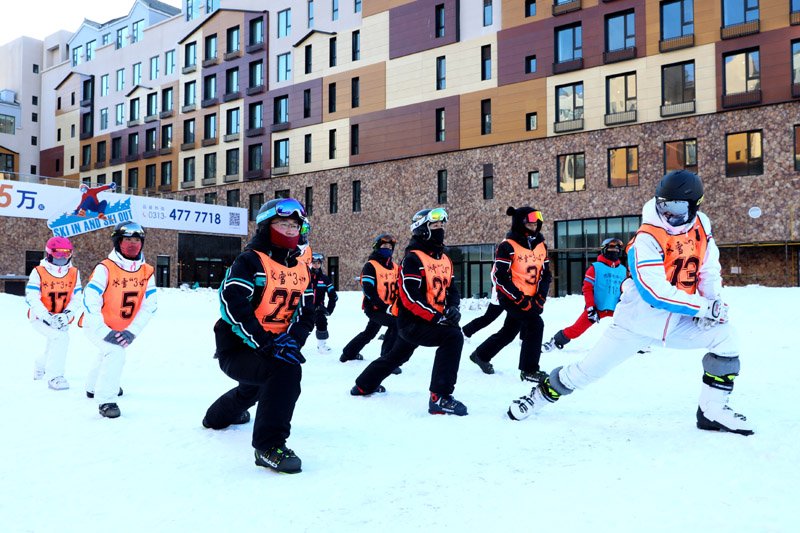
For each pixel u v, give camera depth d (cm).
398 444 379
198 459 357
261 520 257
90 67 5244
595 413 442
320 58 3781
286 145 3959
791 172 2383
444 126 3275
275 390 339
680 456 322
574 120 2847
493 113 3109
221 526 252
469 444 372
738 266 2548
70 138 5369
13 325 1372
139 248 505
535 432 394
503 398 523
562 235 2927
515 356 780
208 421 431
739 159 2505
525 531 233
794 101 2388
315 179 3784
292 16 3944
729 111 2517
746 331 942
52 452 373
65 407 514
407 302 493
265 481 312
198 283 3747
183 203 3609
